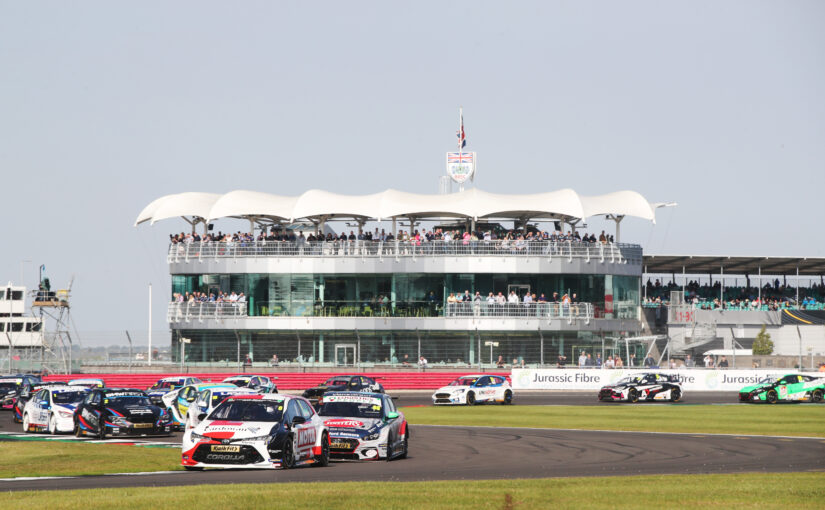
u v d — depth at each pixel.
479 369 114.44
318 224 136.75
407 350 119.81
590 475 34.25
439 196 127.88
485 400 83.81
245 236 128.12
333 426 39.53
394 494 26.36
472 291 121.62
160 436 53.59
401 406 83.00
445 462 39.31
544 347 118.44
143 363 116.81
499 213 126.88
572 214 122.44
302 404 37.00
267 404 36.03
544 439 50.84
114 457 40.34
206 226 132.25
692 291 143.88
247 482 30.41
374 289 122.56
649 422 62.31
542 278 122.44
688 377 102.44
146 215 132.50
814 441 49.06
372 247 122.25
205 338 121.94
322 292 123.00
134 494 26.48
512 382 104.88
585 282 123.06
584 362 115.25
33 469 35.81
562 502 25.25
